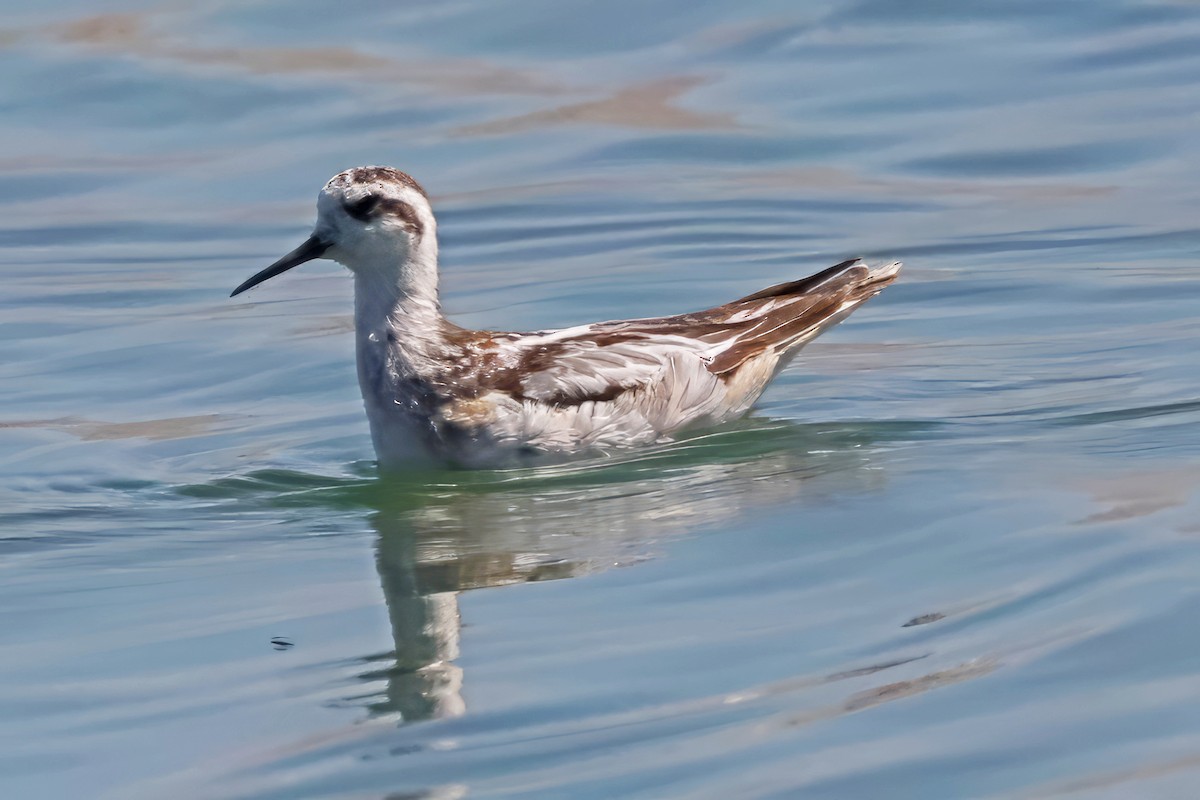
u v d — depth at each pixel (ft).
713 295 74.08
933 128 96.89
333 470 55.16
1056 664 34.65
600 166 94.58
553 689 35.37
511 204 89.51
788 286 59.98
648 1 114.01
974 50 106.32
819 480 49.80
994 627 36.88
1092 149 92.53
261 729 34.35
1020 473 48.73
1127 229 80.79
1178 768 30.07
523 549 45.42
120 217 89.20
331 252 54.39
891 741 31.91
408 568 44.42
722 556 43.32
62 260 83.71
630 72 104.83
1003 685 33.91
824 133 97.19
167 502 51.96
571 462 54.13
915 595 39.29
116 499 52.26
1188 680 33.42
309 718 34.78
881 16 112.27
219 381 65.82
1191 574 38.73
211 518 50.19
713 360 56.34
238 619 40.98
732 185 91.35
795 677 35.09
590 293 75.00
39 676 37.58
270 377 66.13
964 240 81.05
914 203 87.45
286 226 87.45
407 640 38.96
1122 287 71.87
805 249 81.25
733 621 38.50
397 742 33.30
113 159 96.63
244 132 99.04
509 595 41.65
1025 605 37.99
